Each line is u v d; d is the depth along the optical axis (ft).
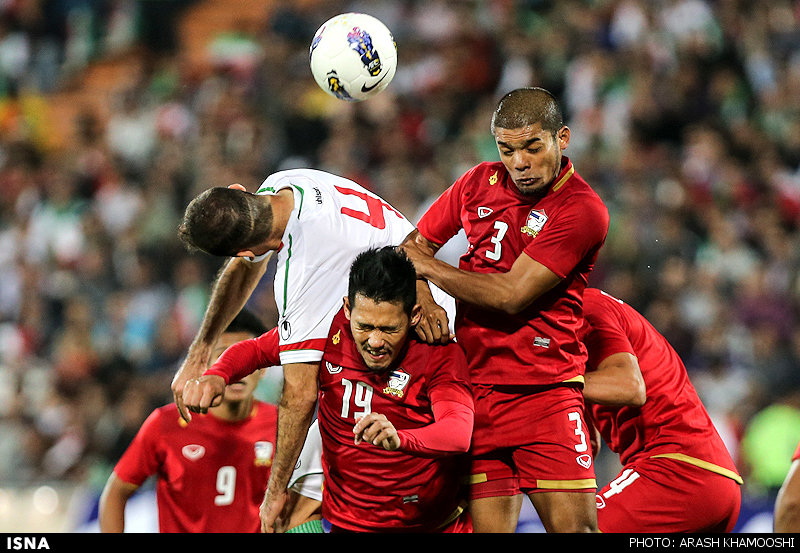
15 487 96.99
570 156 154.61
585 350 51.78
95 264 154.71
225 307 54.49
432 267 48.96
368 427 41.55
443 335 47.73
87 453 121.70
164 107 181.16
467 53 174.29
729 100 163.12
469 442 44.96
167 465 61.57
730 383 118.42
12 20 209.05
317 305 48.11
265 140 169.37
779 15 177.27
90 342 141.28
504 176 50.90
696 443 56.80
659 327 125.29
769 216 144.05
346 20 52.42
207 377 49.62
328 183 50.14
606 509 57.31
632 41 170.60
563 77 169.48
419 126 164.96
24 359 146.92
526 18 184.96
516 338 49.75
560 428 49.49
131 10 209.67
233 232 46.68
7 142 182.09
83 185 169.78
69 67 206.39
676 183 145.38
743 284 133.39
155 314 144.56
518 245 49.83
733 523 58.95
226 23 210.18
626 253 133.49
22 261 162.20
